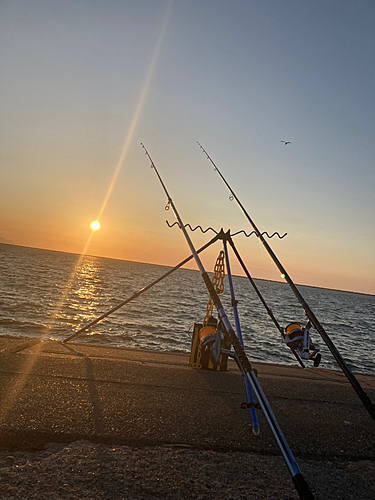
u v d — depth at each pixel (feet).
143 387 13.04
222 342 11.84
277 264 9.94
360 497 7.98
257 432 10.40
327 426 11.53
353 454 10.04
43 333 51.52
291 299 266.57
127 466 8.17
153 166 19.60
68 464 8.01
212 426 10.71
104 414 10.62
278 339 69.51
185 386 13.70
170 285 239.09
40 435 9.32
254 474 8.48
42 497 6.77
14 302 77.46
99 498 6.97
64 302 90.22
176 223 16.62
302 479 4.58
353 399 14.35
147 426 10.26
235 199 16.20
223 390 13.80
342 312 201.05
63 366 14.24
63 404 10.93
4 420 9.66
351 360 57.77
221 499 7.34
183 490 7.52
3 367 13.51
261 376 16.06
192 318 87.86
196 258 10.50
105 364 15.02
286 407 12.67
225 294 191.42
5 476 7.34
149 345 51.52
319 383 16.03
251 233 16.10
